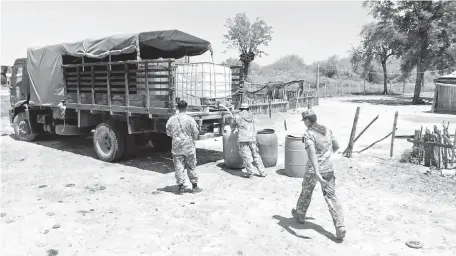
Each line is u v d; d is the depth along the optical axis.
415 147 8.91
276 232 5.02
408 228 5.17
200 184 7.36
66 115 10.70
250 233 5.00
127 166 9.01
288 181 7.54
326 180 4.71
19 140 13.04
